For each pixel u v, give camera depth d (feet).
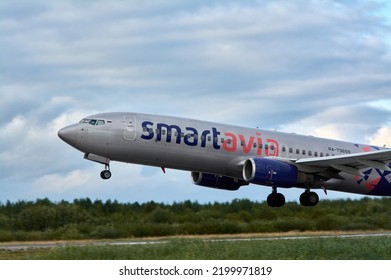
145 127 305.73
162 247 217.97
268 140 331.77
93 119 304.30
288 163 319.27
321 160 316.60
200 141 312.91
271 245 220.84
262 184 311.06
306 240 240.73
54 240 331.57
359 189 349.82
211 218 393.50
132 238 344.08
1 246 280.51
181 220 391.45
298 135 348.18
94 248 217.15
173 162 312.29
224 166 320.29
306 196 338.54
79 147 301.02
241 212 409.28
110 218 396.16
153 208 424.87
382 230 381.40
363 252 206.18
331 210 417.49
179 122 313.73
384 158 313.94
